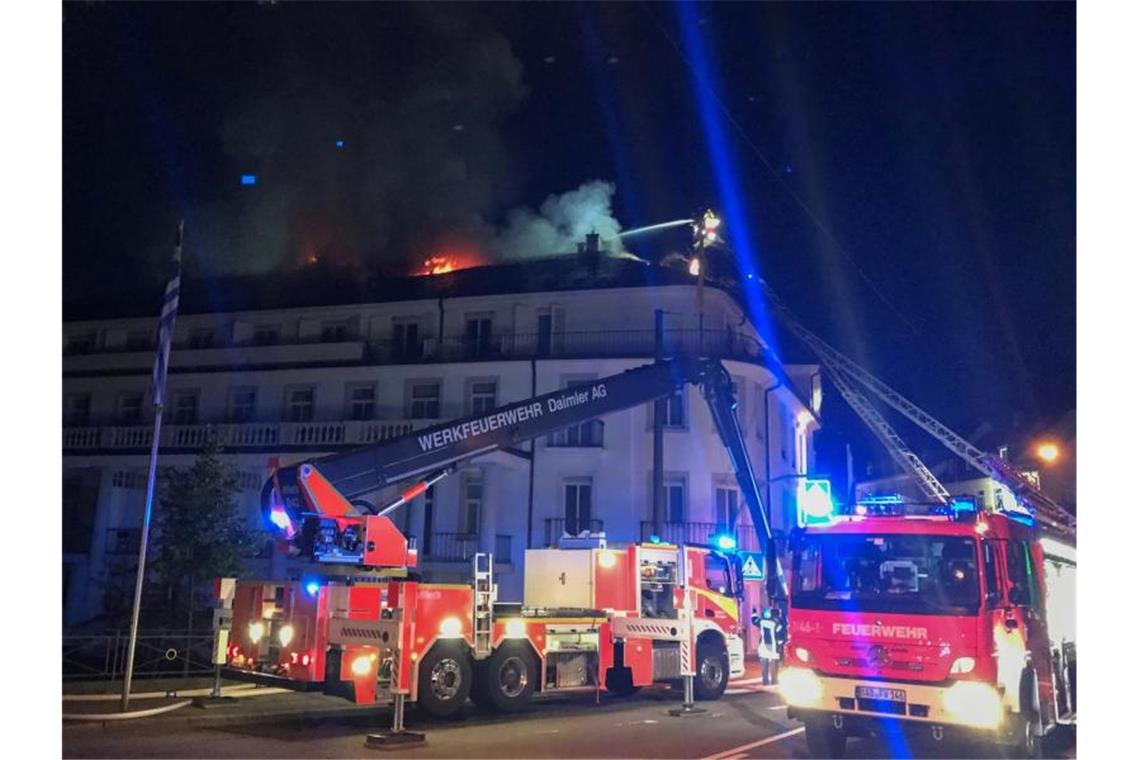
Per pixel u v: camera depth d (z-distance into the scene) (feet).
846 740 32.58
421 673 39.04
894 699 28.68
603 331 95.30
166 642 54.85
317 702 43.78
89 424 106.73
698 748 33.55
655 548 49.75
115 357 108.27
